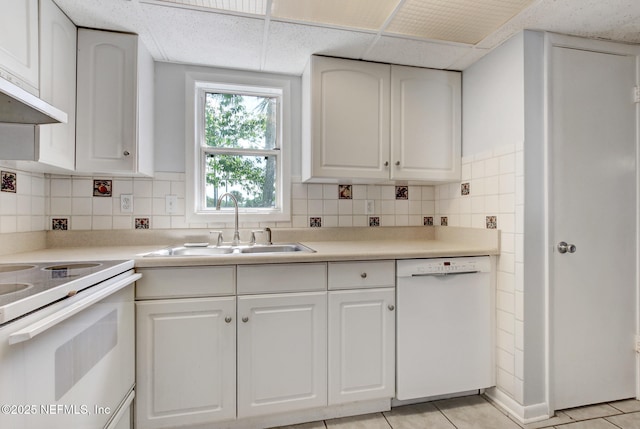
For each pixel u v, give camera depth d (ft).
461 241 6.61
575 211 5.36
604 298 5.50
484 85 6.07
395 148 6.35
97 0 4.49
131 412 4.35
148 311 4.37
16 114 3.57
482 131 6.11
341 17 4.94
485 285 5.62
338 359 5.01
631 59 5.67
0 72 3.55
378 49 5.85
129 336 4.16
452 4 4.63
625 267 5.60
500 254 5.60
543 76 5.27
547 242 5.20
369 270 5.13
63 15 4.72
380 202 7.43
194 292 4.52
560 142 5.30
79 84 5.10
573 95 5.38
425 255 5.29
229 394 4.63
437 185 7.56
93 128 5.15
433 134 6.56
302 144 6.88
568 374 5.33
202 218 6.50
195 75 6.47
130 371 4.19
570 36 5.37
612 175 5.55
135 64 5.32
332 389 5.00
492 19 4.99
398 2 4.61
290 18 4.96
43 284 2.91
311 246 6.08
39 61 4.20
